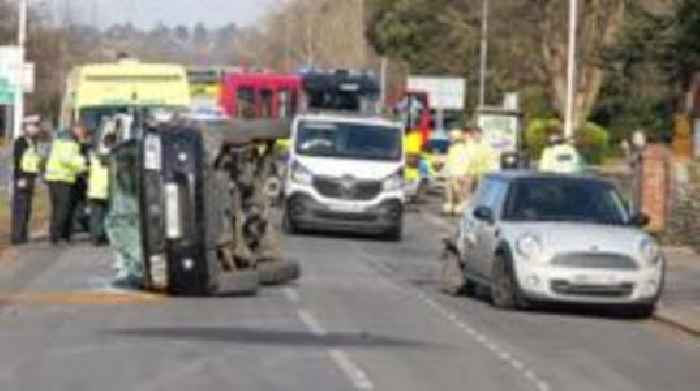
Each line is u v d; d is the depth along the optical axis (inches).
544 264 1258.6
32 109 5034.5
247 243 1391.5
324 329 1098.7
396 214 2079.2
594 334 1164.5
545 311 1304.1
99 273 1489.9
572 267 1256.8
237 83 2915.8
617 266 1261.1
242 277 1325.0
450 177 2559.1
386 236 2146.9
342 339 1047.6
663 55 2795.3
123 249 1350.9
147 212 1293.1
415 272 1651.1
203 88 3043.8
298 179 2068.2
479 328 1157.7
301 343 1018.7
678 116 3075.8
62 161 1827.0
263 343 1012.5
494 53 4852.4
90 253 1717.5
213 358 936.3
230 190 1337.4
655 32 2785.4
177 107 2007.9
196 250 1288.1
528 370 941.8
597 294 1258.0
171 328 1083.3
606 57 3097.9
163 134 1289.4
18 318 1138.7
